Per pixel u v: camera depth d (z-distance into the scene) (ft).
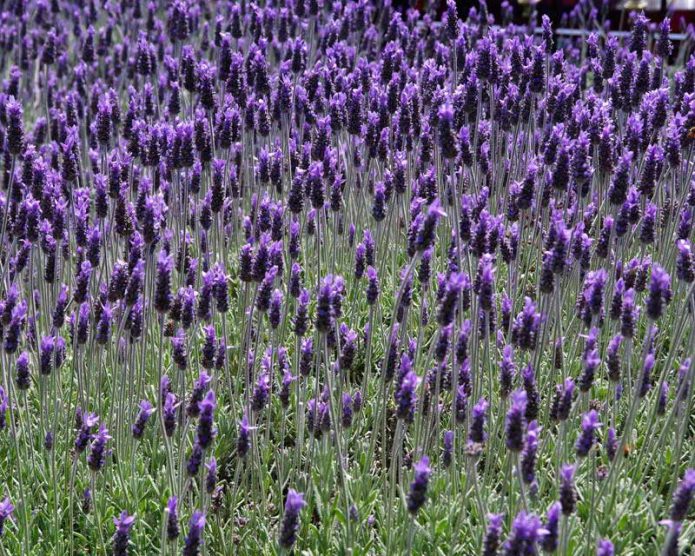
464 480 24.30
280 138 41.37
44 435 28.43
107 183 32.94
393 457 23.34
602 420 27.94
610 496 24.18
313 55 52.90
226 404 31.63
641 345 31.48
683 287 32.19
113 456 29.01
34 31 63.82
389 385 26.94
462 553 24.93
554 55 41.19
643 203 30.99
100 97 43.86
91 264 29.04
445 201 35.53
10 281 32.19
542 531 18.74
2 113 43.19
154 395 29.60
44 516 26.91
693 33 58.49
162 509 26.58
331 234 38.75
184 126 31.91
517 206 29.58
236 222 38.83
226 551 25.08
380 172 37.35
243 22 55.06
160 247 34.01
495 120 39.96
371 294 26.22
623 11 61.87
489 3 71.51
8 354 25.79
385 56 40.70
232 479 29.01
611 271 30.63
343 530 25.07
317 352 25.84
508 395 24.84
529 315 23.68
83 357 29.89
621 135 37.58
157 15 73.92
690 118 32.24
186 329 27.27
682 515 19.07
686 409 25.52
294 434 30.30
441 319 23.24
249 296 33.86
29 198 29.68
